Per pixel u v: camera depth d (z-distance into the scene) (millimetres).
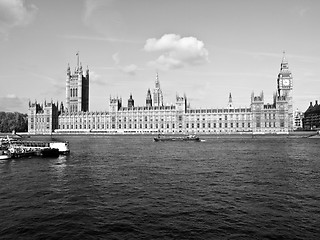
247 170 72188
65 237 32719
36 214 39812
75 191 51781
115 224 36031
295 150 126500
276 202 44406
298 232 33531
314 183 57031
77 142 199000
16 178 64125
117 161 91000
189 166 79375
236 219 37438
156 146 157250
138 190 51938
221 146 154250
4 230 34688
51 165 84125
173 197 47250
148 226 35375
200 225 35562
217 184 56375
